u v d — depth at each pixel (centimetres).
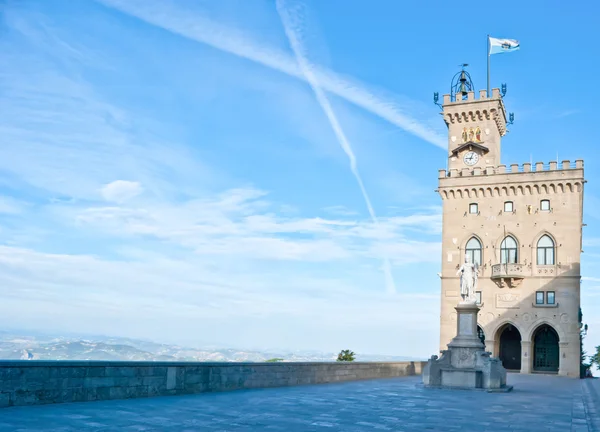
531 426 1786
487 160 7900
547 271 7169
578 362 6850
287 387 3184
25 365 1806
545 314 7081
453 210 7731
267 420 1739
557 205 7250
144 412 1803
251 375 2986
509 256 7394
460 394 3044
